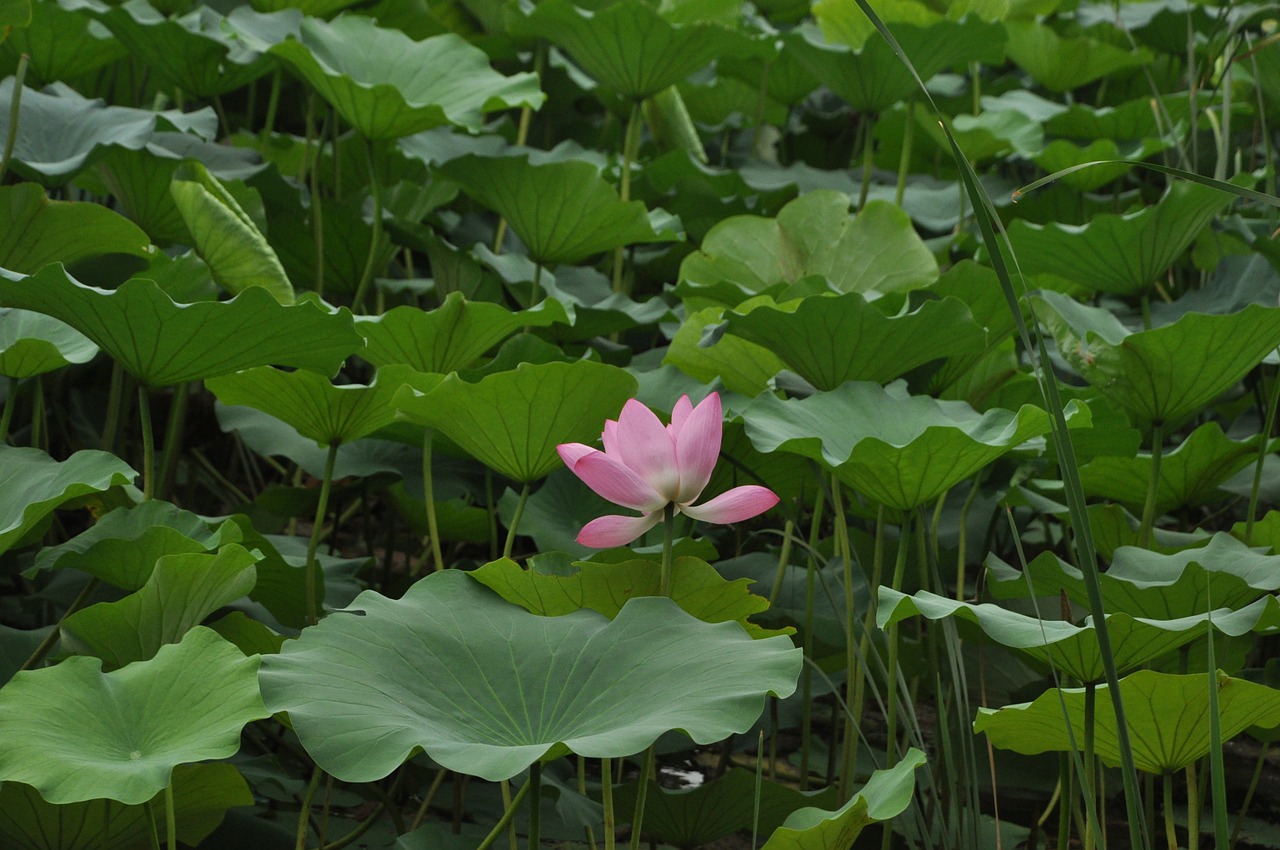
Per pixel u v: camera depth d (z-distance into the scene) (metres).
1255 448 8.37
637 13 9.00
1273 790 8.41
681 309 8.91
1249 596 7.88
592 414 8.02
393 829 8.18
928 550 8.08
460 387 7.95
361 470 8.41
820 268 8.74
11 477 7.91
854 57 9.20
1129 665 7.71
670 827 8.02
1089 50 11.21
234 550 7.80
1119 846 8.26
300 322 7.88
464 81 8.94
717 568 8.44
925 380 8.30
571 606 7.85
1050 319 8.30
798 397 8.34
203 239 8.35
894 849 8.15
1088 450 8.37
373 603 7.69
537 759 7.43
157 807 7.77
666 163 9.47
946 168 11.54
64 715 7.55
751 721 7.48
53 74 8.95
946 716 7.98
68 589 8.20
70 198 9.02
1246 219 9.20
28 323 8.20
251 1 9.32
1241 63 10.49
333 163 9.16
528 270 9.02
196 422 9.20
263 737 8.27
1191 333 8.09
